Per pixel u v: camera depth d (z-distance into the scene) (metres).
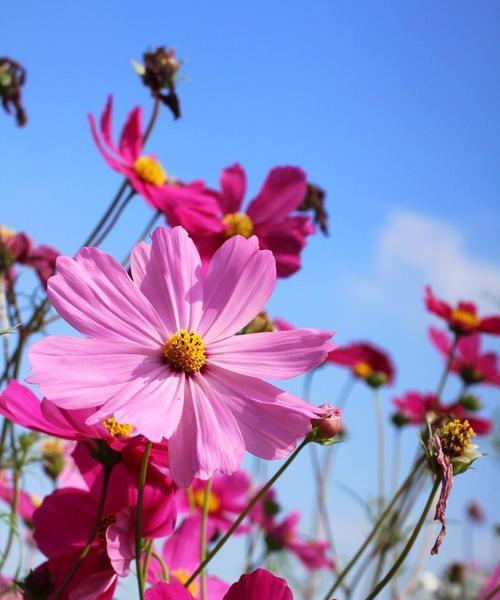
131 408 0.31
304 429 0.31
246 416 0.32
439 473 0.34
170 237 0.34
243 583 0.32
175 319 0.33
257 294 0.34
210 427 0.31
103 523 0.38
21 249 0.60
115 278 0.33
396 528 0.61
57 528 0.39
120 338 0.32
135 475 0.34
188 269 0.34
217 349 0.33
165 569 0.36
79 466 0.40
